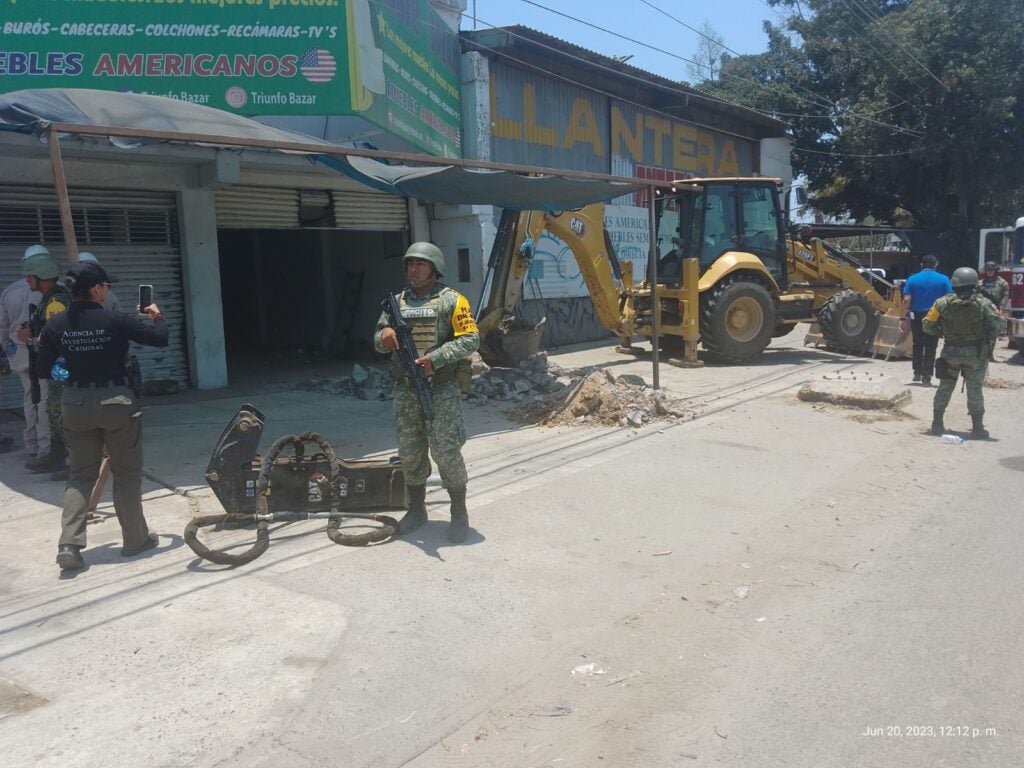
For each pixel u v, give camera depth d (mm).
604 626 4238
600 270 12695
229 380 12789
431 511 6055
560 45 15820
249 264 18406
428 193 9086
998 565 5039
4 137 7574
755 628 4219
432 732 3273
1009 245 15891
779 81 28781
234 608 4344
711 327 13078
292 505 5746
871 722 3340
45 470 7066
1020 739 3217
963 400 10570
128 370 4953
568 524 5789
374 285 15656
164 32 10555
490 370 10812
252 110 10914
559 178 8695
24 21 10047
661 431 8594
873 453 7832
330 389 11367
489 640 4055
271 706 3420
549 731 3299
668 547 5379
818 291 14859
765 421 9055
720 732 3283
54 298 6551
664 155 20125
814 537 5586
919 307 11477
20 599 4477
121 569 4902
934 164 26453
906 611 4398
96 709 3393
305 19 10891
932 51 24922
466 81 14672
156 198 11062
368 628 4133
